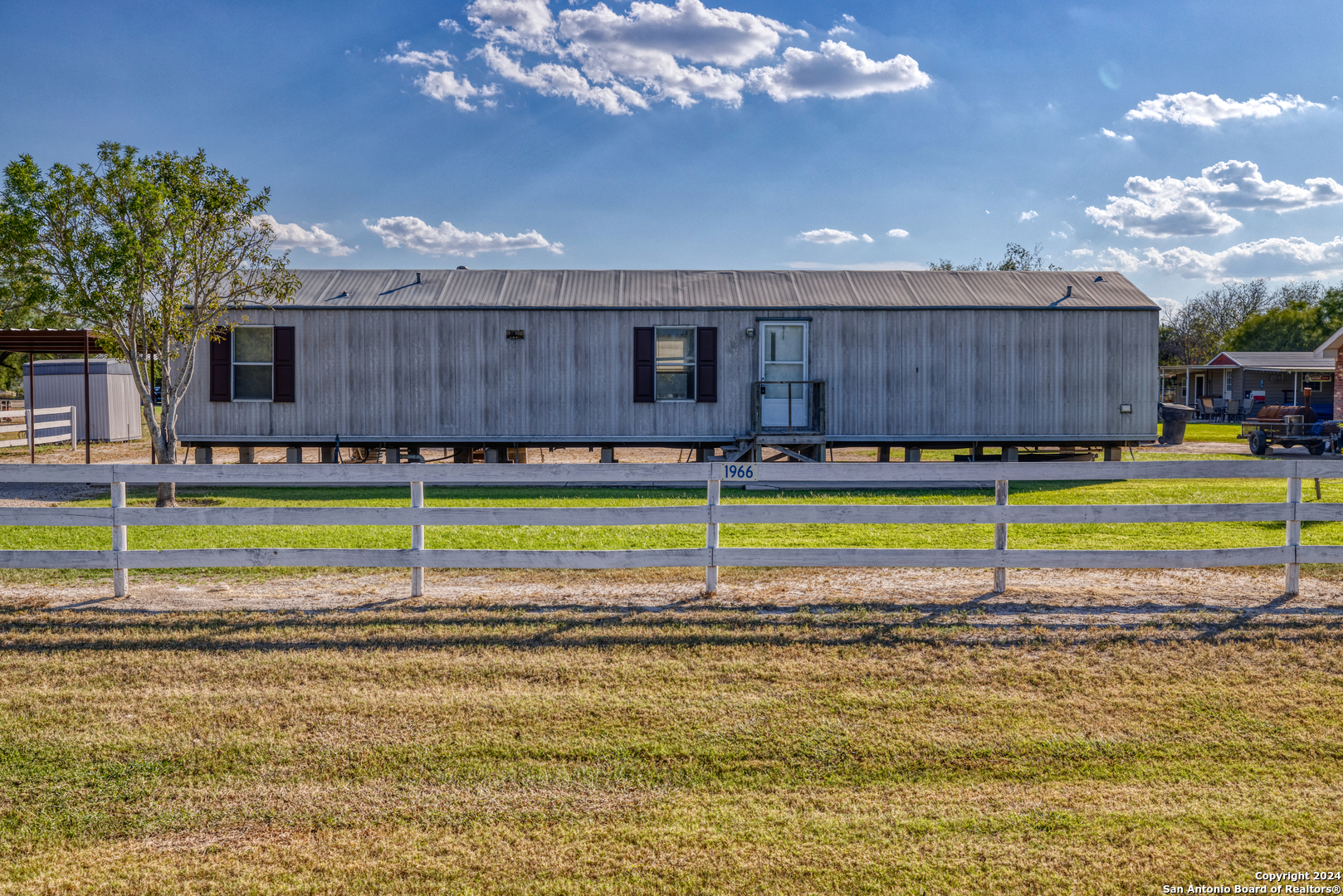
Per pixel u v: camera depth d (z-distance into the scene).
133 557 7.07
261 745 4.71
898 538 10.34
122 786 4.33
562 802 4.21
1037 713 5.08
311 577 7.93
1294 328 58.25
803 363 16.55
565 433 16.36
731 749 4.70
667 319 16.41
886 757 4.62
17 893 3.55
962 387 16.62
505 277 17.64
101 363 23.81
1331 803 4.17
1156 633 6.25
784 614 6.73
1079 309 16.64
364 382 16.20
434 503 13.15
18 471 6.98
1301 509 7.12
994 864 3.73
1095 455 18.62
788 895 3.54
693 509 7.14
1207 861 3.74
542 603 7.02
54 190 12.15
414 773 4.46
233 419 16.22
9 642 6.14
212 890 3.58
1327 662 5.75
